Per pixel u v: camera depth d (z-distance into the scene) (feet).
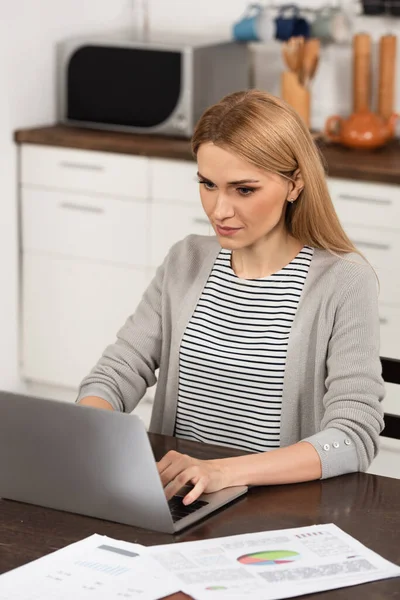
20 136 13.98
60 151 13.85
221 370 6.93
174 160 13.12
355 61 13.58
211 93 14.03
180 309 7.18
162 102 13.82
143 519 5.39
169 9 15.31
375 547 5.23
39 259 14.43
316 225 6.84
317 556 5.09
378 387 6.53
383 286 12.34
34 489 5.68
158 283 7.49
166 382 7.38
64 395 14.88
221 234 6.39
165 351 7.34
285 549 5.15
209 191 6.38
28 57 14.02
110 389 7.12
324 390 6.82
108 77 14.11
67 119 14.58
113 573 4.86
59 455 5.51
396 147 13.60
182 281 7.29
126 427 5.25
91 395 7.04
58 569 4.90
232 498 5.75
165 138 13.83
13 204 14.25
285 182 6.44
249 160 6.15
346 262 6.83
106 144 13.47
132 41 14.49
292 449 6.15
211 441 7.04
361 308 6.69
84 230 13.98
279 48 14.65
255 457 6.05
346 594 4.76
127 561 4.99
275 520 5.53
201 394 7.04
